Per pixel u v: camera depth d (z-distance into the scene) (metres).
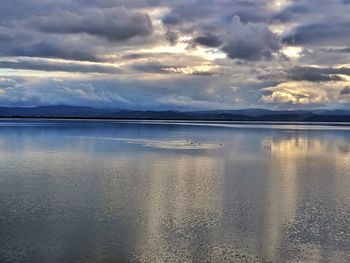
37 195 25.20
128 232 18.36
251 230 18.92
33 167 37.16
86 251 16.17
